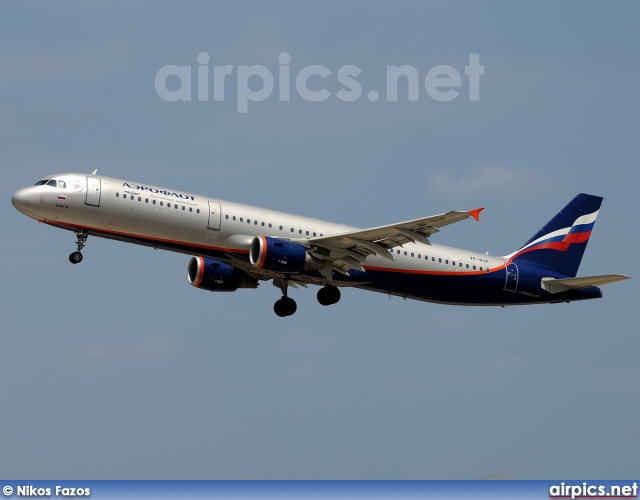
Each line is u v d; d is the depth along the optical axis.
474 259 174.12
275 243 154.12
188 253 157.62
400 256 167.00
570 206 185.25
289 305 169.75
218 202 157.12
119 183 152.00
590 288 182.62
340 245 157.88
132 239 153.50
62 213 148.88
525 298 179.38
